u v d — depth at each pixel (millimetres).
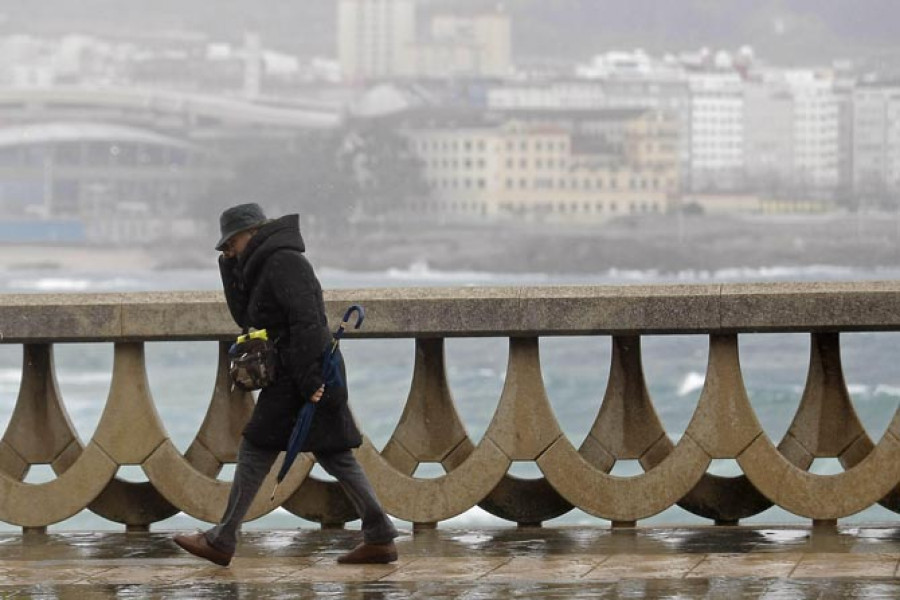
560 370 137375
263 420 17500
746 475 19625
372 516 17828
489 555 18219
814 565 16875
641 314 19500
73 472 20188
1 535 20312
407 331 19734
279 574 17172
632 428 20250
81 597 15742
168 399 113375
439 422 20422
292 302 17141
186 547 17578
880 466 19438
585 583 16062
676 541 18938
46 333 19938
